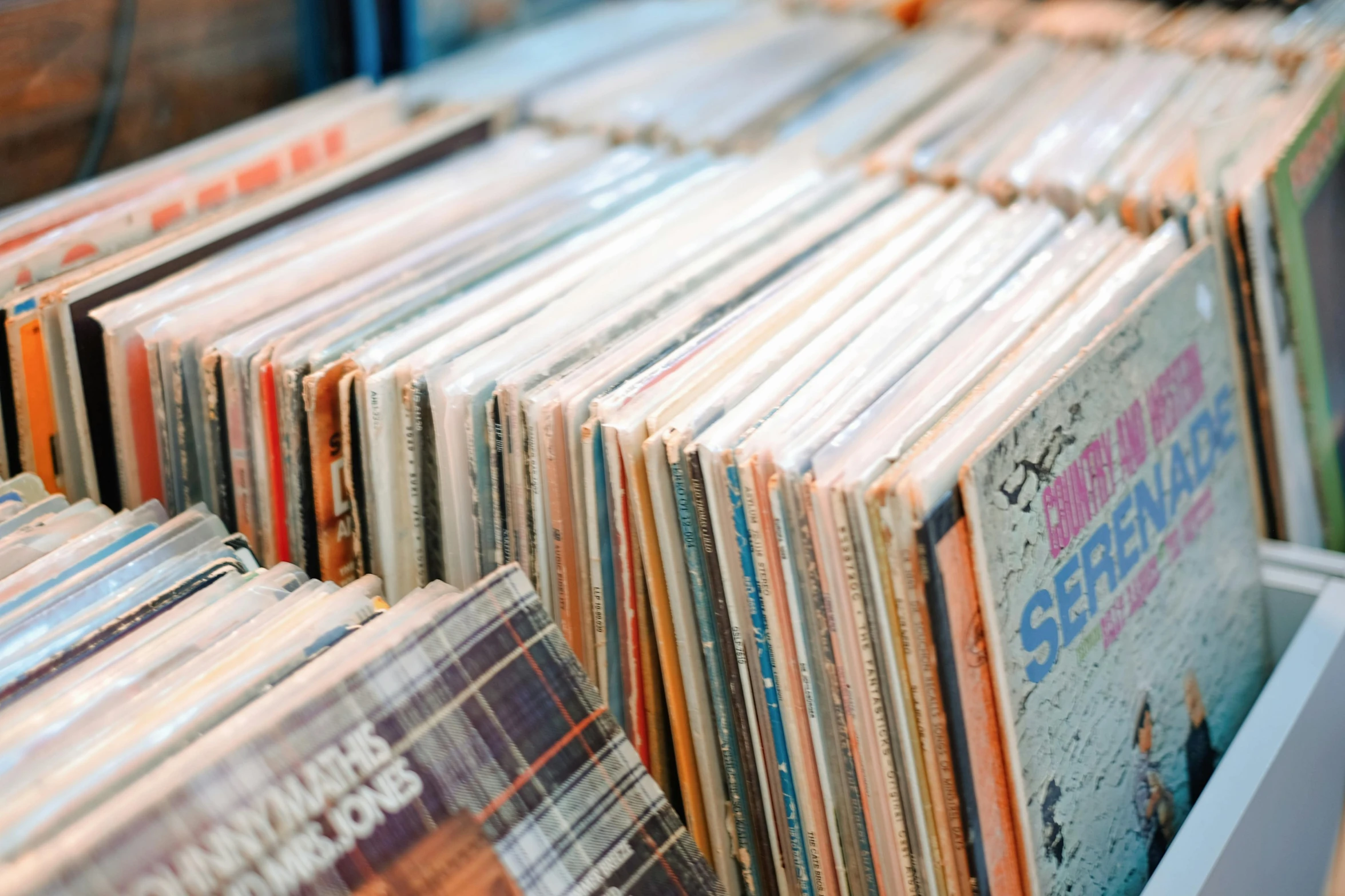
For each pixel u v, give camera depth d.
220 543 0.73
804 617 0.71
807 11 1.58
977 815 0.70
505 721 0.64
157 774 0.53
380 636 0.63
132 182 1.03
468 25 1.46
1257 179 1.07
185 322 0.85
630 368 0.78
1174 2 1.55
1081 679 0.79
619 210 1.05
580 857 0.65
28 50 1.07
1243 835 0.80
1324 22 1.39
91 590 0.68
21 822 0.51
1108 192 1.05
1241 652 1.02
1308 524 1.18
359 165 1.09
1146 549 0.86
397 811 0.58
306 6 1.32
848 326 0.81
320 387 0.79
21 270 0.90
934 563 0.65
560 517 0.77
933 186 1.08
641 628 0.80
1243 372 1.10
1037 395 0.74
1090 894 0.81
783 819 0.80
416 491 0.81
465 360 0.79
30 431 0.87
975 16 1.52
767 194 1.05
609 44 1.46
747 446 0.69
